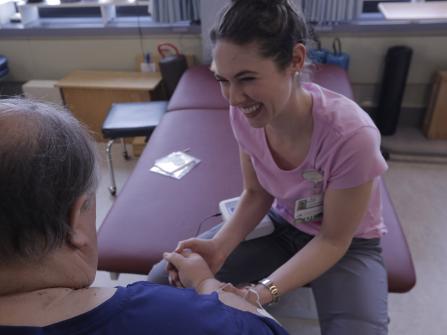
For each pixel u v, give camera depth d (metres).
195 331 0.53
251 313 0.63
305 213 1.17
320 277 1.16
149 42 3.14
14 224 0.47
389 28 2.83
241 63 0.88
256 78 0.89
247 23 0.85
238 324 0.57
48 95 3.15
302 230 1.26
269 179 1.20
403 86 2.84
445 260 1.93
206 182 1.68
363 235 1.19
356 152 0.97
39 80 3.36
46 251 0.51
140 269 1.34
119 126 2.32
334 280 1.14
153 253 1.36
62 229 0.51
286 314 1.69
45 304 0.51
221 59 0.90
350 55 2.98
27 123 0.49
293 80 0.97
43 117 0.51
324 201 1.09
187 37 3.07
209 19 2.81
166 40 3.11
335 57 2.81
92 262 0.60
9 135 0.48
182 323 0.53
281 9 0.88
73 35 3.17
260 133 1.12
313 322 1.65
